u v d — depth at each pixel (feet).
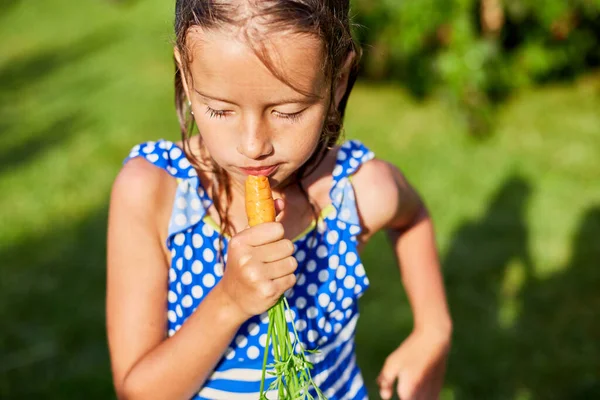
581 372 10.72
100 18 40.45
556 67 22.03
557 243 14.11
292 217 5.14
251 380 5.06
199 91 4.05
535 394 10.31
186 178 4.93
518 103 21.07
